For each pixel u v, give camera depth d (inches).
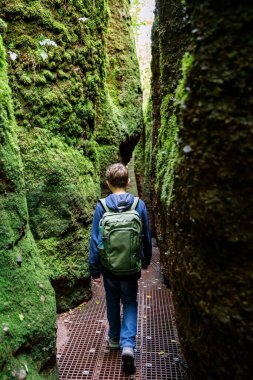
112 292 113.0
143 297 165.8
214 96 55.6
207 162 57.5
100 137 232.7
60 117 153.2
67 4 160.1
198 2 58.2
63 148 153.9
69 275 145.8
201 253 63.2
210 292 60.8
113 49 284.4
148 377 102.3
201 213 59.2
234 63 53.7
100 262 109.6
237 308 57.2
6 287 80.3
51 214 142.8
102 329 130.4
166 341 122.2
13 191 90.1
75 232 152.1
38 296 90.0
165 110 136.0
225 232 56.4
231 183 55.6
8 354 72.3
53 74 151.1
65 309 146.1
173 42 128.3
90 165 176.2
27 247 94.7
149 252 113.7
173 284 82.4
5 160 87.4
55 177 144.3
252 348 57.3
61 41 154.3
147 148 346.6
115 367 107.2
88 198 166.4
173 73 128.5
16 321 78.7
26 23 142.7
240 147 54.0
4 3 137.4
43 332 86.4
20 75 139.3
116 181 110.8
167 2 131.2
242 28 53.0
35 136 141.3
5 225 84.4
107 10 219.5
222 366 65.1
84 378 102.3
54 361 92.0
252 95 52.9
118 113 260.7
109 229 101.7
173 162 96.1
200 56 57.1
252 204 54.3
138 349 117.4
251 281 55.8
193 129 59.9
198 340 70.7
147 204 333.1
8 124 93.2
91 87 179.8
